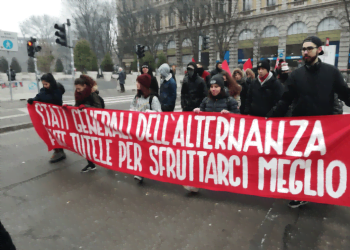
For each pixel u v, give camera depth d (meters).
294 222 2.78
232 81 5.03
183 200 3.34
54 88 4.68
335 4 26.14
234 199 3.32
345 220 2.78
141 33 40.56
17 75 31.05
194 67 4.98
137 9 39.50
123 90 19.33
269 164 3.00
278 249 2.38
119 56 42.41
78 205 3.30
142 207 3.20
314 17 27.86
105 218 2.99
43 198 3.52
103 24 42.41
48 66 35.66
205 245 2.47
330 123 2.72
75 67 31.52
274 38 31.56
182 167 3.47
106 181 4.00
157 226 2.80
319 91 2.70
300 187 2.88
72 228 2.82
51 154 5.46
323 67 2.68
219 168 3.26
